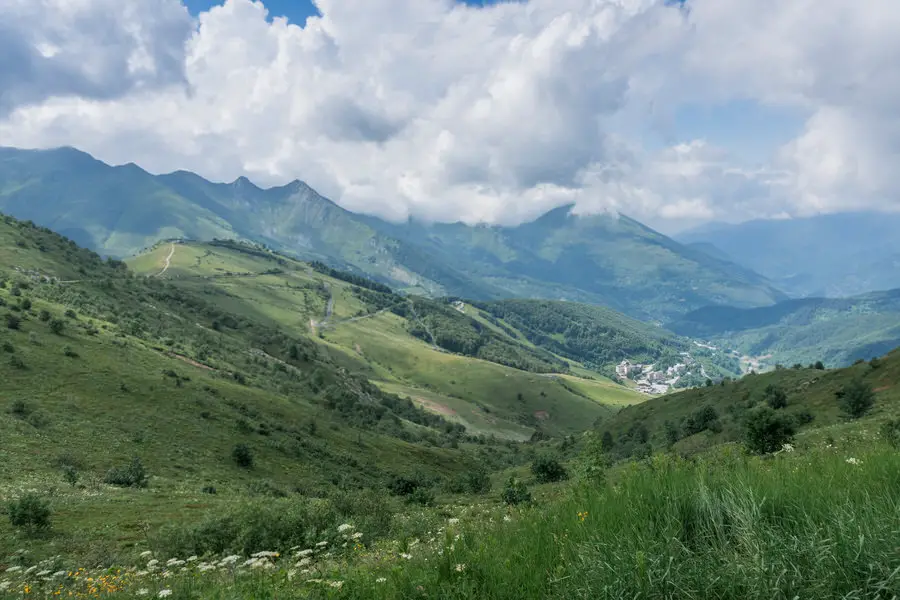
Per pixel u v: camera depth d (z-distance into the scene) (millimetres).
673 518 4242
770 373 126500
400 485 73625
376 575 5398
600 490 6121
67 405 75562
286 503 16312
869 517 3605
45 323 104250
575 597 3609
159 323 166625
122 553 22203
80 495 41406
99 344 104750
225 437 86625
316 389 169000
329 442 108062
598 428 154875
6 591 11641
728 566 3412
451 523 8070
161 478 61531
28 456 55688
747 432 29844
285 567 7652
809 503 4145
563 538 4516
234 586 6520
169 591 7406
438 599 4113
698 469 5613
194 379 108438
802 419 68250
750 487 4496
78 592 11016
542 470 66688
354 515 16594
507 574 4109
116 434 72625
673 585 3371
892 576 2951
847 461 5973
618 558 3660
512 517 6863
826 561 3230
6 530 27188
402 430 154250
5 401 70438
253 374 150750
